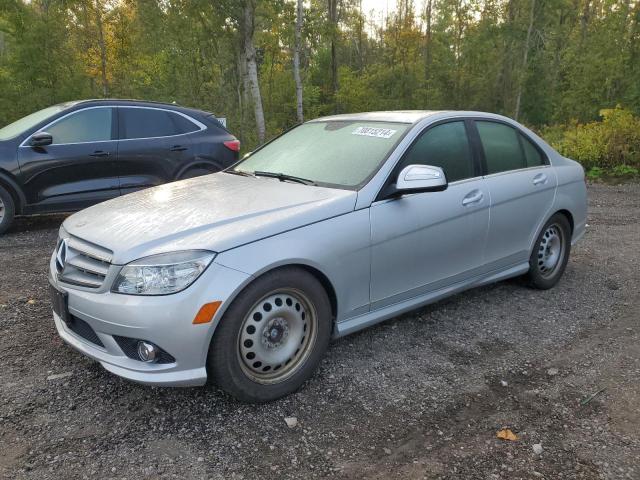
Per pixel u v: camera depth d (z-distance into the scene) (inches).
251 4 655.1
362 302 141.3
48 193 277.4
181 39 690.2
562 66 1288.1
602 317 181.8
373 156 151.4
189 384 113.7
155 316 109.8
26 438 111.4
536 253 195.2
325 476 102.3
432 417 122.1
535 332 168.6
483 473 104.1
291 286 124.2
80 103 287.7
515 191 180.7
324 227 130.1
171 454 107.3
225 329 115.3
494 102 1333.7
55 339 156.8
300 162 163.9
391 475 103.0
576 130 656.4
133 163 294.7
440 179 140.2
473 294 199.8
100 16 726.5
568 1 1298.0
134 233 121.4
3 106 538.3
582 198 212.5
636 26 905.5
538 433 117.1
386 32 1520.7
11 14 536.1
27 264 228.5
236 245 116.9
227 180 162.6
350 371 141.1
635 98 868.6
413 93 1422.2
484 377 140.3
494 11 1218.6
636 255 257.3
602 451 111.2
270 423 118.0
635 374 143.4
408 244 147.6
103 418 118.8
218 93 715.4
